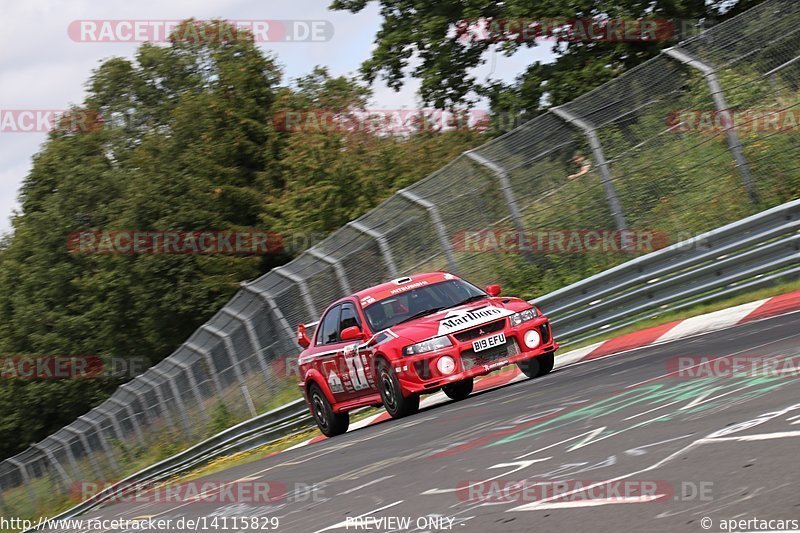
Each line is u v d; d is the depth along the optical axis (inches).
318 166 4761.3
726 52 2203.5
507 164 2480.3
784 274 1881.2
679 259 2049.7
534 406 1359.5
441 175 2591.0
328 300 2743.6
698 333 1726.1
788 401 926.4
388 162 4702.3
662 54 2261.3
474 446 1165.7
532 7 3646.7
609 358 1763.0
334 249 2763.3
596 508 717.9
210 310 6053.2
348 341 1908.2
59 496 4815.5
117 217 6781.5
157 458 3826.3
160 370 3762.3
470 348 1694.1
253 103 6565.0
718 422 914.1
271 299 2923.2
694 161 2265.0
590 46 3740.2
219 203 6250.0
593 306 2202.3
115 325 6565.0
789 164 2175.2
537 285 2474.2
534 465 945.5
